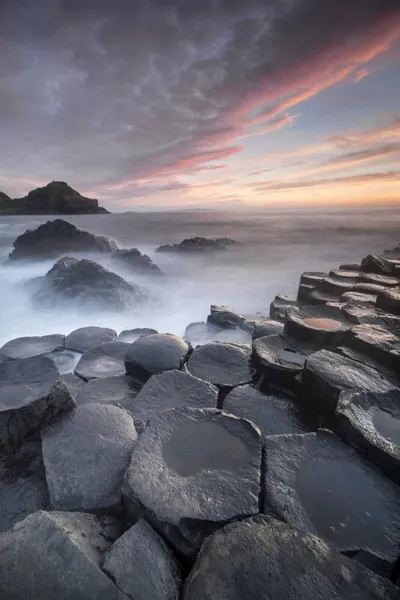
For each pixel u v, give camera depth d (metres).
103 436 2.87
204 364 4.29
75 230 26.77
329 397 3.26
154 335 4.84
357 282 8.03
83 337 5.99
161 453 2.56
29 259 24.38
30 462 2.83
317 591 1.61
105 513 2.27
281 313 7.30
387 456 2.45
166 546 1.95
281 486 2.30
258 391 3.77
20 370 3.39
